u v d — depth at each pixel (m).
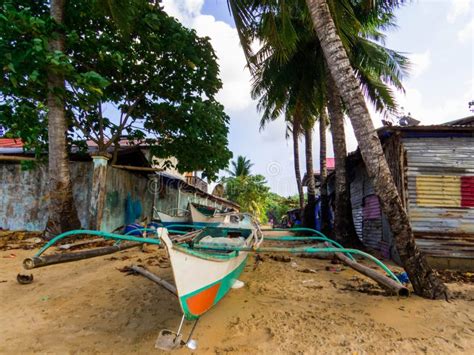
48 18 8.18
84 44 9.07
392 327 3.86
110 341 3.50
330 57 5.36
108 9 8.25
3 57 6.92
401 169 8.10
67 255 4.87
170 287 5.04
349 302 4.77
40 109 9.94
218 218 11.61
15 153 13.03
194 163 12.55
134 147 13.00
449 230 7.82
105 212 11.64
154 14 9.33
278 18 7.56
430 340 3.53
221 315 4.23
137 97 11.76
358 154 10.41
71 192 9.52
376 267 7.59
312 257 8.93
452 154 8.04
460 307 4.51
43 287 5.34
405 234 4.94
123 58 9.55
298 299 4.92
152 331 3.75
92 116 12.03
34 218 11.54
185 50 10.74
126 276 6.03
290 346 3.38
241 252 5.15
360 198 11.79
